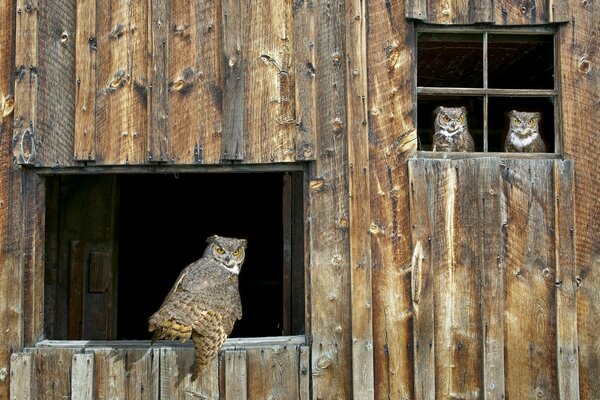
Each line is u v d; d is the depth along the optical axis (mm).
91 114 3734
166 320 3273
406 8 3795
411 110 3791
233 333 7914
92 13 3756
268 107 3766
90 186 5289
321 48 3789
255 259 8094
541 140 4809
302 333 4160
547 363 3770
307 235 3771
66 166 3744
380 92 3791
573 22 3867
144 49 3762
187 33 3768
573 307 3766
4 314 3684
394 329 3729
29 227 3748
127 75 3750
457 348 3742
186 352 3691
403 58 3803
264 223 8109
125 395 3672
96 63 3752
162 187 8047
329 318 3732
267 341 3793
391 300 3736
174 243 8039
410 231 3748
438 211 3768
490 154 3838
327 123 3771
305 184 3797
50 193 5176
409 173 3748
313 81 3764
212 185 8078
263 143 3752
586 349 3791
